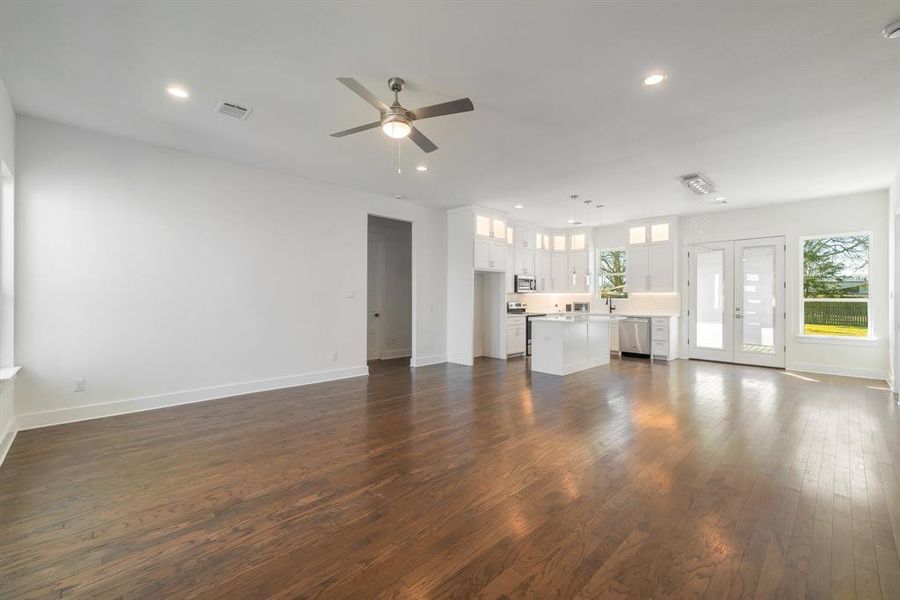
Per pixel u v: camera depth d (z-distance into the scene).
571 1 2.11
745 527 2.10
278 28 2.35
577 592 1.64
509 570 1.78
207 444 3.27
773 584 1.68
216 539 2.01
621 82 2.92
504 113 3.39
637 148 4.16
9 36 2.41
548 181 5.41
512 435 3.48
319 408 4.32
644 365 7.00
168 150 4.30
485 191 5.98
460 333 7.22
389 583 1.70
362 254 6.06
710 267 7.41
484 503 2.36
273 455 3.05
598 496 2.43
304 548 1.94
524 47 2.52
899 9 2.15
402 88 3.00
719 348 7.33
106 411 3.96
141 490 2.50
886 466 2.83
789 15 2.21
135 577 1.73
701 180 5.18
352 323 5.97
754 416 4.00
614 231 8.71
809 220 6.38
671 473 2.73
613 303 8.69
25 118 3.52
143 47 2.53
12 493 2.46
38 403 3.61
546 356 6.30
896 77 2.82
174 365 4.37
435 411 4.21
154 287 4.23
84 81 2.95
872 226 5.84
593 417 3.99
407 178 5.36
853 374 5.99
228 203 4.73
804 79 2.86
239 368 4.85
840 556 1.86
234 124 3.67
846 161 4.52
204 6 2.16
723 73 2.80
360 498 2.41
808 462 2.90
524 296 8.92
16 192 3.48
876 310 5.82
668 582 1.69
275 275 5.14
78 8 2.17
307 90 3.06
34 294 3.58
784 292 6.62
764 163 4.61
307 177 5.35
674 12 2.19
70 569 1.78
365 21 2.28
